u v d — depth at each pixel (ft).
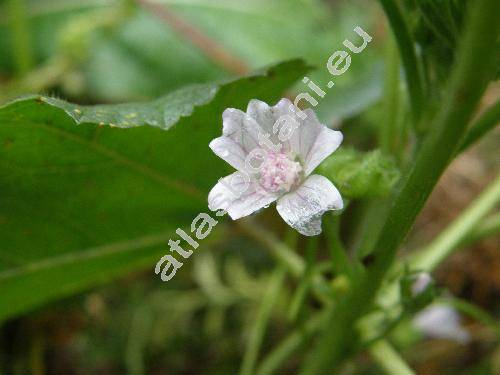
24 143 0.21
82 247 0.26
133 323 0.36
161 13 0.39
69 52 0.39
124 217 0.25
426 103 0.21
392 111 0.25
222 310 0.37
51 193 0.24
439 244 0.28
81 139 0.21
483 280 0.38
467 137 0.20
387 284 0.23
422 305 0.22
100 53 0.40
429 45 0.20
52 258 0.26
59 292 0.29
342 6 0.43
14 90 0.39
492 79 0.19
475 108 0.16
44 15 0.42
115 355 0.35
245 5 0.41
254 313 0.37
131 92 0.40
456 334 0.31
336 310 0.24
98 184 0.24
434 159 0.17
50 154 0.22
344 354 0.24
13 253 0.26
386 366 0.26
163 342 0.36
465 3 0.18
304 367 0.27
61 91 0.40
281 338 0.36
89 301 0.35
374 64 0.34
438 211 0.41
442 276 0.38
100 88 0.40
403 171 0.22
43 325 0.34
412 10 0.20
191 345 0.36
